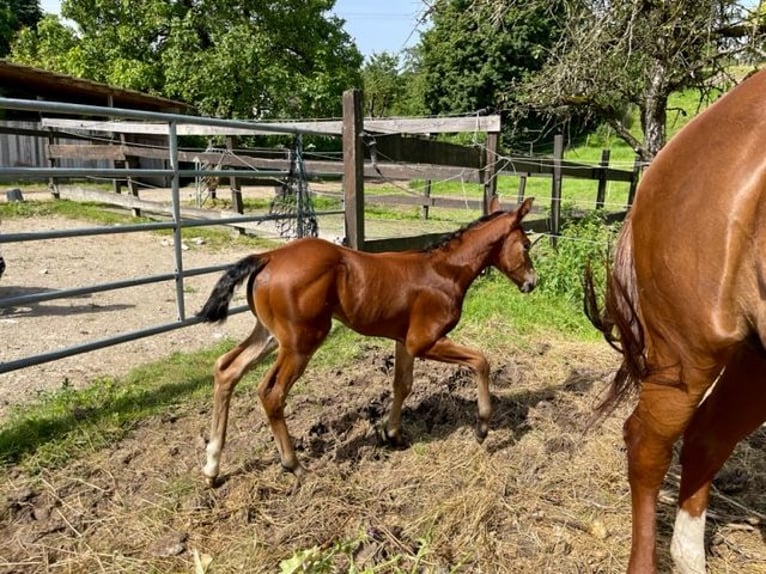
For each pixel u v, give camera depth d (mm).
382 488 2926
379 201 12523
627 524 2646
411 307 3053
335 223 10719
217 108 20469
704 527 2336
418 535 2568
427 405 3799
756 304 1628
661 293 1835
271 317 2855
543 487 2943
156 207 10414
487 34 8008
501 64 26188
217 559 2400
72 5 21453
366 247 5543
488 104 27359
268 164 9438
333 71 23234
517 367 4461
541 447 3309
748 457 3223
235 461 3109
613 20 6832
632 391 2180
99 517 2643
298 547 2471
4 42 30703
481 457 3195
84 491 2812
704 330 1730
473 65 27406
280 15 22422
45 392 3723
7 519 2600
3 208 11078
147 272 7316
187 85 20031
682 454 2271
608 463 3154
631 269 2002
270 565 2367
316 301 2822
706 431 2180
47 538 2498
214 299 2814
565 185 17031
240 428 3457
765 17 6438
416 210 13789
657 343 1913
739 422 2104
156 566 2350
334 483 2936
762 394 2025
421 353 3135
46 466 2988
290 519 2670
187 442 3285
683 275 1745
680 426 1907
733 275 1643
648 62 7449
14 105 3115
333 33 24328
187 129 9625
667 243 1785
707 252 1676
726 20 6672
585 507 2783
